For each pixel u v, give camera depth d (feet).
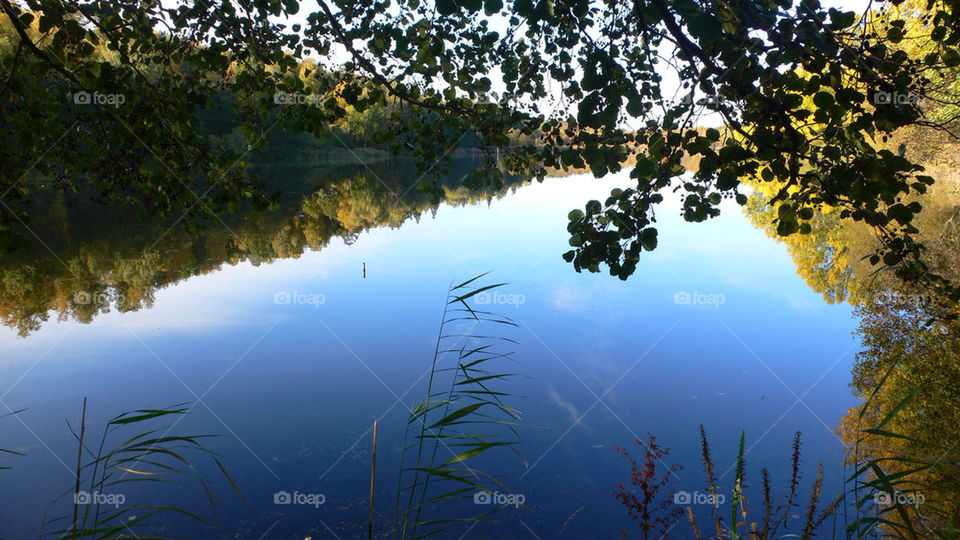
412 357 20.12
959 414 14.26
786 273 32.73
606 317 24.52
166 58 9.90
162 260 35.76
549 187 107.76
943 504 8.34
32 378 18.22
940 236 29.89
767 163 6.03
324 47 9.46
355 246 42.11
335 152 176.65
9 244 7.78
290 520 11.30
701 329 22.80
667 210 61.57
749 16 5.05
